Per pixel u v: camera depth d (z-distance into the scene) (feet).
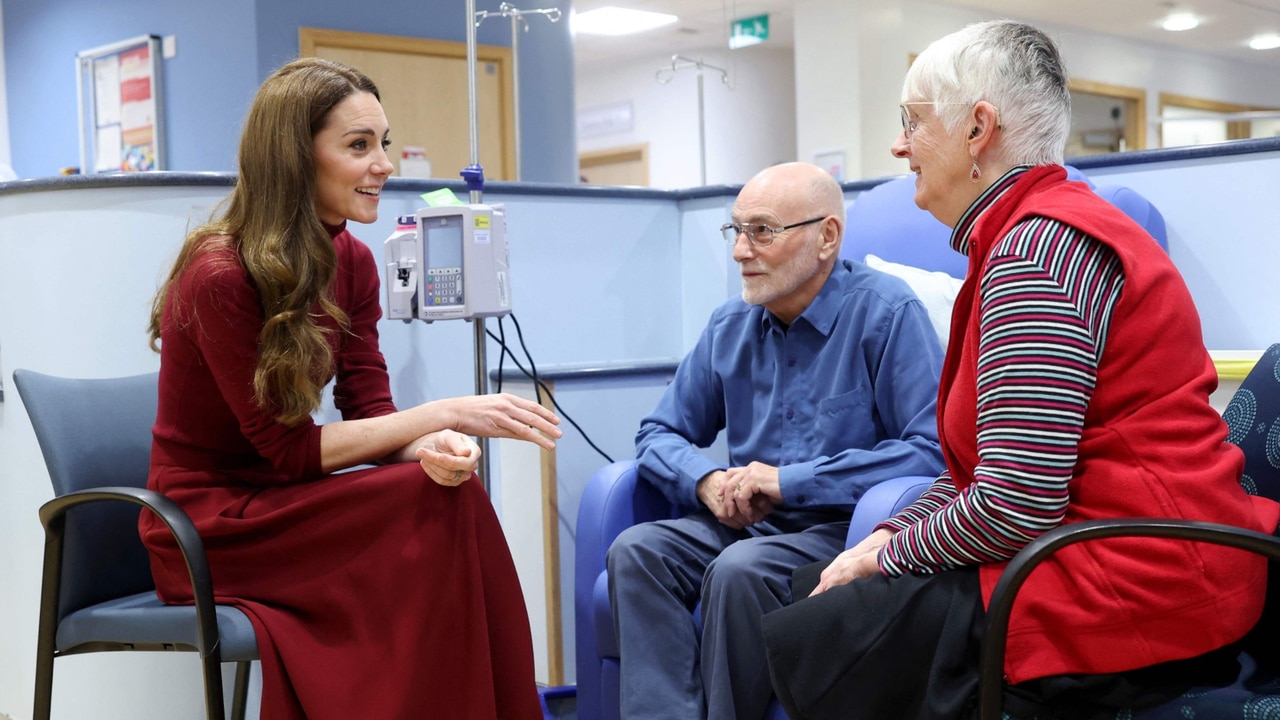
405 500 5.66
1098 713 4.44
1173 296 4.56
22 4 25.05
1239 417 5.45
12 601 8.66
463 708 5.68
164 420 6.06
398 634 5.57
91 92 23.12
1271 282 7.85
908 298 6.72
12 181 8.13
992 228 4.81
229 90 19.84
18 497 8.48
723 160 34.63
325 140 6.06
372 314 6.95
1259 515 4.77
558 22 21.88
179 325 5.86
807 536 6.33
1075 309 4.40
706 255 10.09
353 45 19.93
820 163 26.48
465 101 21.27
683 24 31.14
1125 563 4.40
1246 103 36.88
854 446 6.70
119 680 8.07
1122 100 33.35
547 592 8.28
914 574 4.81
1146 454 4.45
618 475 7.06
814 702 4.85
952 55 5.04
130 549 6.39
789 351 6.93
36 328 8.15
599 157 37.04
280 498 5.83
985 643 4.23
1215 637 4.40
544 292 9.53
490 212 7.65
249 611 5.56
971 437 4.80
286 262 5.78
